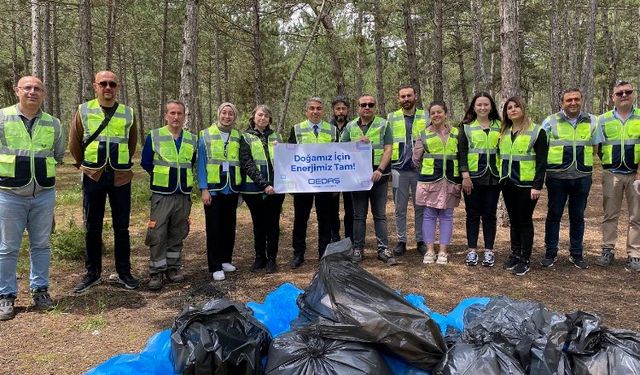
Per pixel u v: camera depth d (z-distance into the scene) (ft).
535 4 73.36
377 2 41.63
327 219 19.79
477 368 9.62
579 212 19.01
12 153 14.25
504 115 18.22
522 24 78.28
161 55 82.28
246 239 24.58
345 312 10.53
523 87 104.99
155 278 17.08
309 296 11.80
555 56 69.72
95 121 15.93
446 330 12.01
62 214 30.99
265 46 69.15
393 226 27.32
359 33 43.60
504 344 10.34
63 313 14.82
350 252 12.59
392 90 103.45
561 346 10.00
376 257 20.80
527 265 18.35
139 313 14.88
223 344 9.81
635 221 18.86
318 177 19.08
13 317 14.43
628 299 15.75
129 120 16.53
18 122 14.42
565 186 18.74
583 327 10.02
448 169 19.13
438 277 17.99
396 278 17.88
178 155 16.98
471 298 14.67
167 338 11.05
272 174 18.92
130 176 16.81
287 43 72.95
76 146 16.14
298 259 19.57
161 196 16.85
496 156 18.43
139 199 35.29
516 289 16.70
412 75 46.83
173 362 10.02
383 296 11.11
